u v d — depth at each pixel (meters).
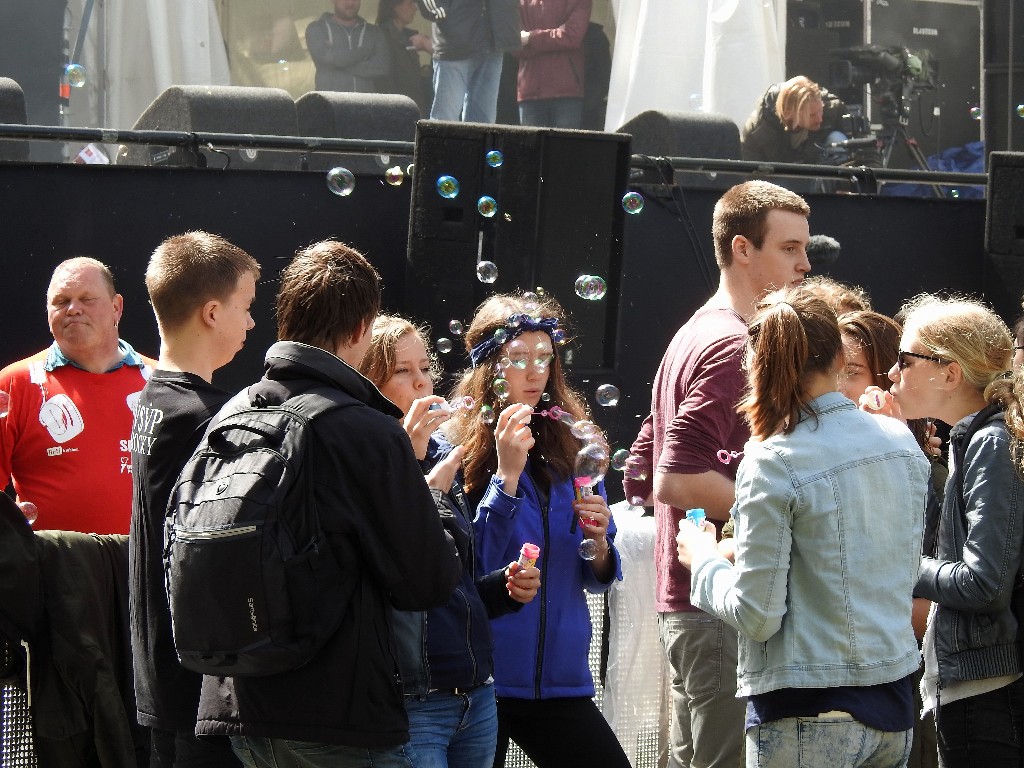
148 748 9.75
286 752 7.16
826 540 7.62
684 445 10.18
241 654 6.71
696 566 8.27
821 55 27.45
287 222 15.32
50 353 11.16
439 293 15.10
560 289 15.20
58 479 10.80
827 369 7.94
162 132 14.70
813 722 7.62
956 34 28.52
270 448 6.96
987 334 9.16
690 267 17.44
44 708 9.17
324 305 7.48
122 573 9.61
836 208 18.05
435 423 8.66
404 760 7.27
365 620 7.04
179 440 8.28
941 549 8.98
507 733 9.62
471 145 14.91
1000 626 8.62
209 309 8.89
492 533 9.30
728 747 10.37
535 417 9.92
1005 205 17.95
